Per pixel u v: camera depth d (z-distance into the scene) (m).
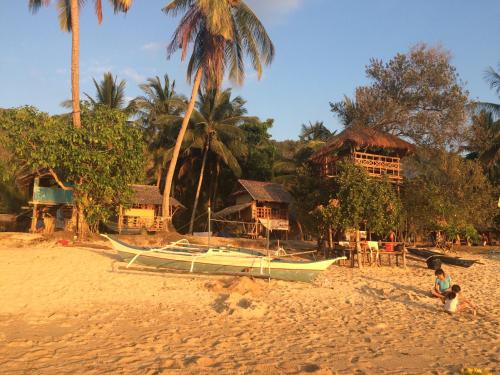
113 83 37.03
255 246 24.06
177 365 6.04
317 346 7.36
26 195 32.84
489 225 29.78
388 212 18.88
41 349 6.67
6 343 6.94
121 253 14.73
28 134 18.78
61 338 7.35
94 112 20.98
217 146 35.00
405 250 19.22
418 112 28.22
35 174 25.08
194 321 8.91
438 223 23.02
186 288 12.25
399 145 23.69
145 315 9.32
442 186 26.70
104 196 19.94
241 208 32.09
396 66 29.25
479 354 7.12
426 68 28.22
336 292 12.66
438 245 26.11
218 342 7.34
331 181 21.19
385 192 18.78
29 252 16.95
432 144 27.80
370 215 18.38
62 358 6.27
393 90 29.16
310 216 21.14
